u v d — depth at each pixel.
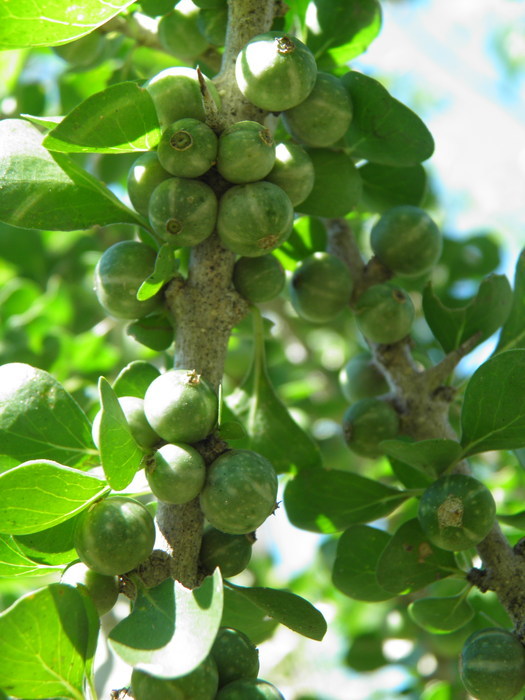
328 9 0.21
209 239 0.17
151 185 0.17
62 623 0.15
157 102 0.17
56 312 0.34
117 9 0.16
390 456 0.20
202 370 0.17
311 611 0.16
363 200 0.23
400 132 0.19
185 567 0.16
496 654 0.16
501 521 0.18
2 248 0.36
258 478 0.16
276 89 0.17
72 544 0.16
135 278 0.17
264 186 0.17
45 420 0.16
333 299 0.20
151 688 0.15
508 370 0.17
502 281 0.20
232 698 0.15
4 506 0.15
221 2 0.20
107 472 0.15
